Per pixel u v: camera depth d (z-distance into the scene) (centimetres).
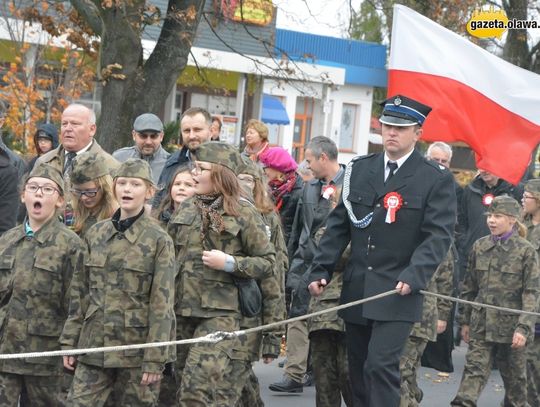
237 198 726
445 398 1095
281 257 823
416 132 768
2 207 809
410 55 1056
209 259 705
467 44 1052
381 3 2072
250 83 3250
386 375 740
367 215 770
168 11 1445
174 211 767
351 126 4369
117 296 677
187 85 3175
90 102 2591
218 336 642
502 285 975
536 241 1062
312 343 862
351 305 732
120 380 683
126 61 1404
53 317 701
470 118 1049
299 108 4134
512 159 1048
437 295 748
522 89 1048
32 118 2161
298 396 1047
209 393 701
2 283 700
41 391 701
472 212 1341
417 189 758
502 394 1138
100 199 773
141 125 1005
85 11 1455
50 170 705
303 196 1038
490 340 974
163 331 671
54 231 704
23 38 2230
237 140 3147
